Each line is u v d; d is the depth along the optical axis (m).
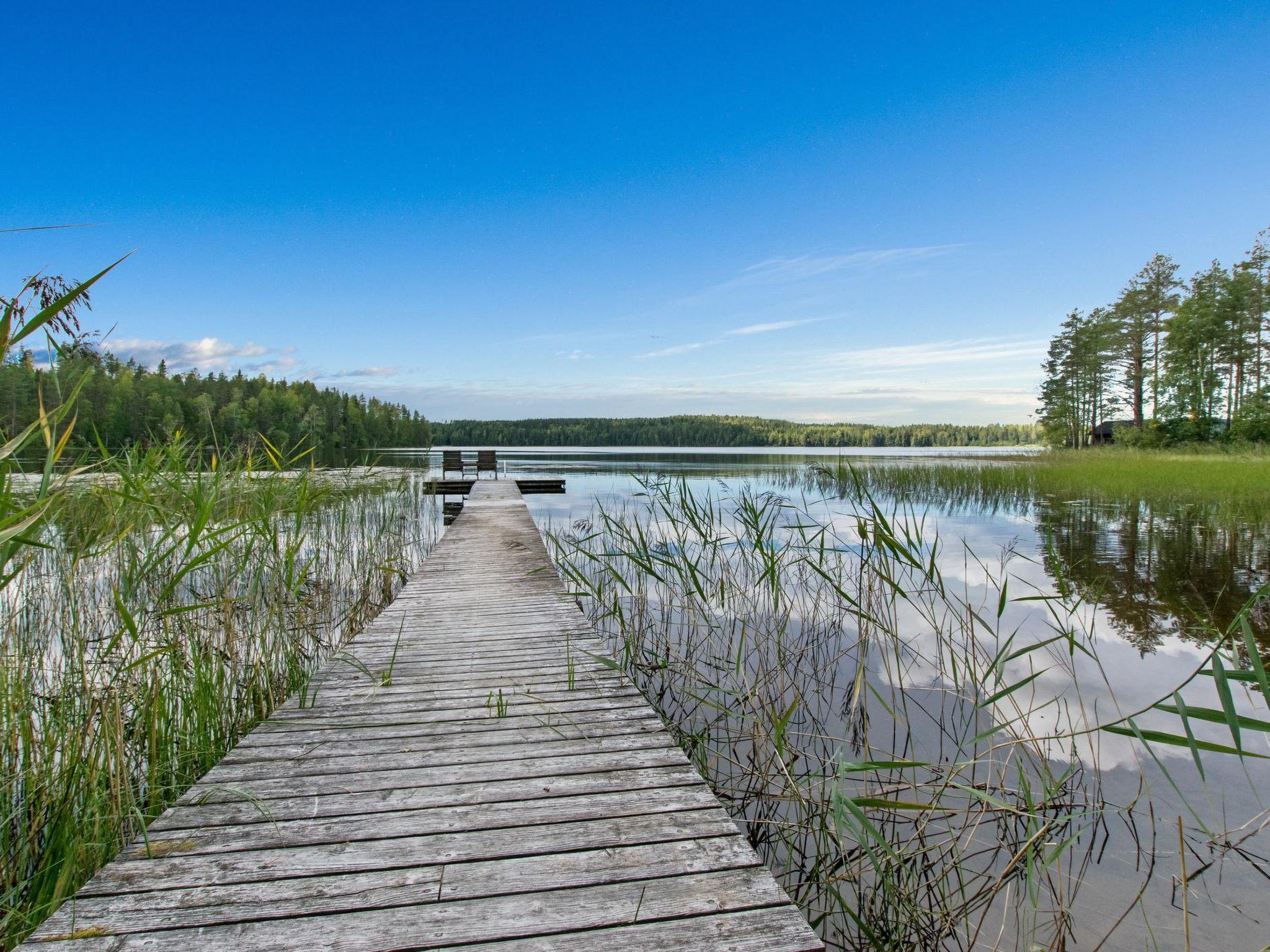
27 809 1.97
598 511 11.27
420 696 2.77
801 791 2.48
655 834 1.71
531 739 2.33
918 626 4.76
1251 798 2.46
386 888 1.48
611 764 2.13
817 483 16.03
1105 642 4.27
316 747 2.26
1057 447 35.12
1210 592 5.45
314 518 5.88
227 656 2.92
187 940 1.31
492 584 5.19
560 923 1.37
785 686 3.63
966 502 12.62
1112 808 2.30
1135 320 32.16
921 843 2.09
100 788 2.05
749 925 1.37
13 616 2.39
